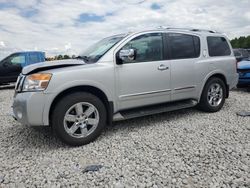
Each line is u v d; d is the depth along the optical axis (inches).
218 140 149.6
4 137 168.2
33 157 135.3
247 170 112.4
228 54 224.8
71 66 150.3
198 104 214.1
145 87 170.6
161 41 181.0
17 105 141.0
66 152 140.4
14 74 465.7
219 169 114.3
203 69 201.6
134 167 119.5
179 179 107.3
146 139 155.8
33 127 187.2
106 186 104.1
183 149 138.0
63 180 110.1
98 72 151.0
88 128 152.4
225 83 221.8
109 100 156.8
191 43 198.1
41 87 135.8
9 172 119.3
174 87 185.6
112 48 160.9
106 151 139.6
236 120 190.1
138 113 170.7
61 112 140.3
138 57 168.9
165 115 210.1
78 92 147.0
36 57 485.7
